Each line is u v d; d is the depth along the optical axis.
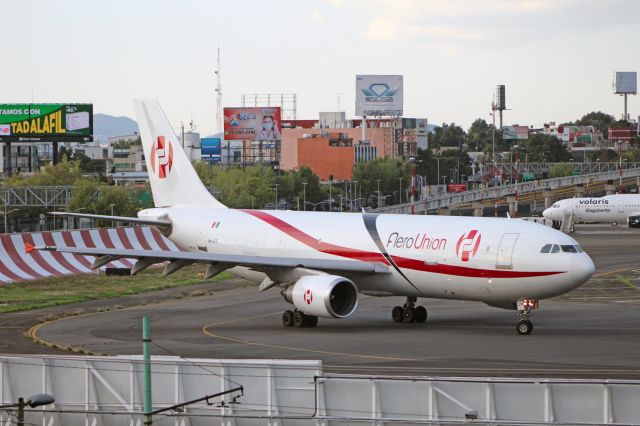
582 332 107.19
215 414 62.59
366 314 125.56
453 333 106.81
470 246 106.81
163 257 112.06
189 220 133.62
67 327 114.31
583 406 61.56
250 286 162.12
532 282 103.12
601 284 164.50
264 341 102.56
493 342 99.69
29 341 103.69
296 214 126.19
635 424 59.84
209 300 143.50
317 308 108.62
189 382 64.75
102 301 141.88
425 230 111.88
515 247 104.06
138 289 155.62
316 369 62.94
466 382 62.03
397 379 62.19
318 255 119.38
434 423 60.00
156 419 62.66
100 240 189.00
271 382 63.38
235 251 127.81
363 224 117.62
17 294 147.12
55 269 171.38
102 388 66.62
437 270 109.31
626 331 107.88
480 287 106.69
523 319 105.81
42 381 68.00
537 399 61.75
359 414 62.28
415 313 116.81
